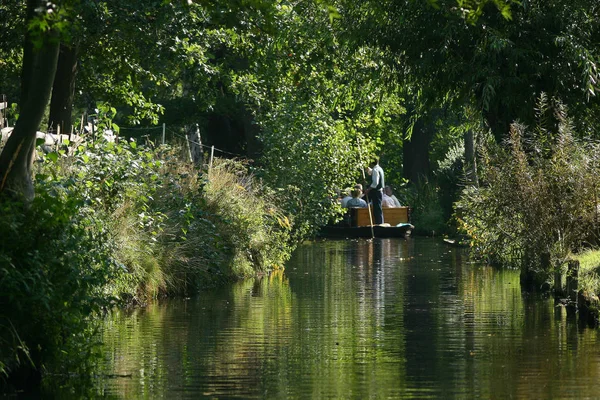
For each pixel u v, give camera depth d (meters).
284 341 26.64
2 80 58.31
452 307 33.56
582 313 29.78
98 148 36.12
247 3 23.20
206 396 19.92
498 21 43.34
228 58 60.00
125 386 20.92
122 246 34.69
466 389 20.38
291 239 65.75
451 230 79.81
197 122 80.06
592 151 38.81
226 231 44.03
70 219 25.12
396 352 24.84
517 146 39.12
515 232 39.97
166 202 40.72
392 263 52.47
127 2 43.28
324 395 19.94
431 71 44.75
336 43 53.34
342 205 80.88
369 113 72.69
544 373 21.95
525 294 37.41
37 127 23.14
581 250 38.72
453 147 105.62
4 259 20.95
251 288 40.22
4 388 20.80
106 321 30.45
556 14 42.94
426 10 43.91
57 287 22.14
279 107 66.56
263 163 66.62
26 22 22.64
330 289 39.59
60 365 22.73
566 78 42.78
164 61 49.66
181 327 29.20
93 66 55.22
